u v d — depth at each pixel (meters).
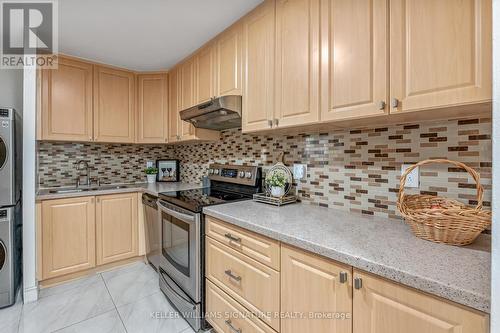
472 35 0.85
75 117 2.53
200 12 1.75
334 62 1.25
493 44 0.54
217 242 1.56
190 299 1.73
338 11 1.24
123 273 2.50
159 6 1.68
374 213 1.43
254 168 2.12
